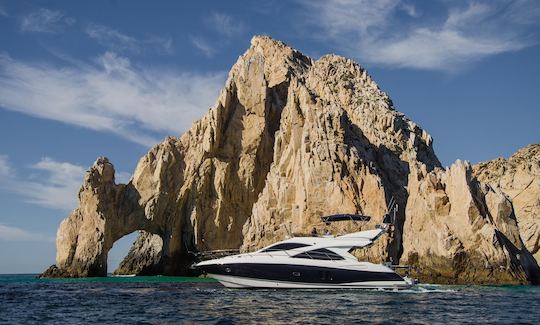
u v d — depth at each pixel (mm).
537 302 39656
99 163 91812
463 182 69688
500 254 64938
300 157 83562
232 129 95375
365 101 96688
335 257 43812
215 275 44812
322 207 77750
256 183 93375
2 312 33375
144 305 36344
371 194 77688
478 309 34906
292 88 92188
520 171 102062
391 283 44125
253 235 82938
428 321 29266
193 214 90312
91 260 86438
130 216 92312
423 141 97500
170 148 95375
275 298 39062
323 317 30078
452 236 67188
